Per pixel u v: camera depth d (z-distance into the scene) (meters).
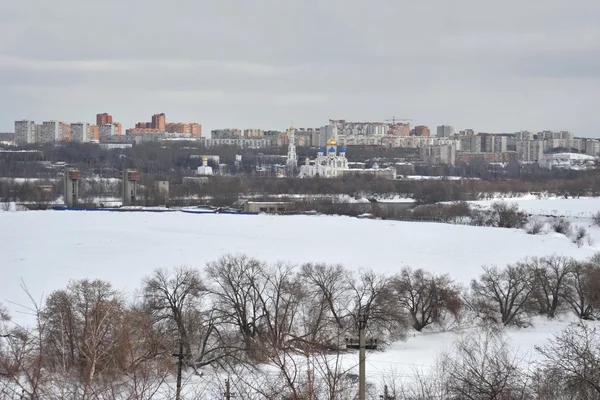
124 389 53.03
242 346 101.81
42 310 91.62
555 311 142.12
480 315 134.00
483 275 147.75
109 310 70.19
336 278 130.62
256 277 133.38
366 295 135.38
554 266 153.25
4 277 158.38
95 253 186.75
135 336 75.56
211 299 125.25
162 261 177.50
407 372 88.88
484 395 63.62
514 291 138.38
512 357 96.75
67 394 45.38
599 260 171.75
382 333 113.75
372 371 89.12
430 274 150.12
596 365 62.78
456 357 88.62
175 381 73.81
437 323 129.25
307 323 109.69
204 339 103.69
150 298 118.12
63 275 160.50
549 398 62.03
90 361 45.72
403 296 128.25
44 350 49.88
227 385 57.31
